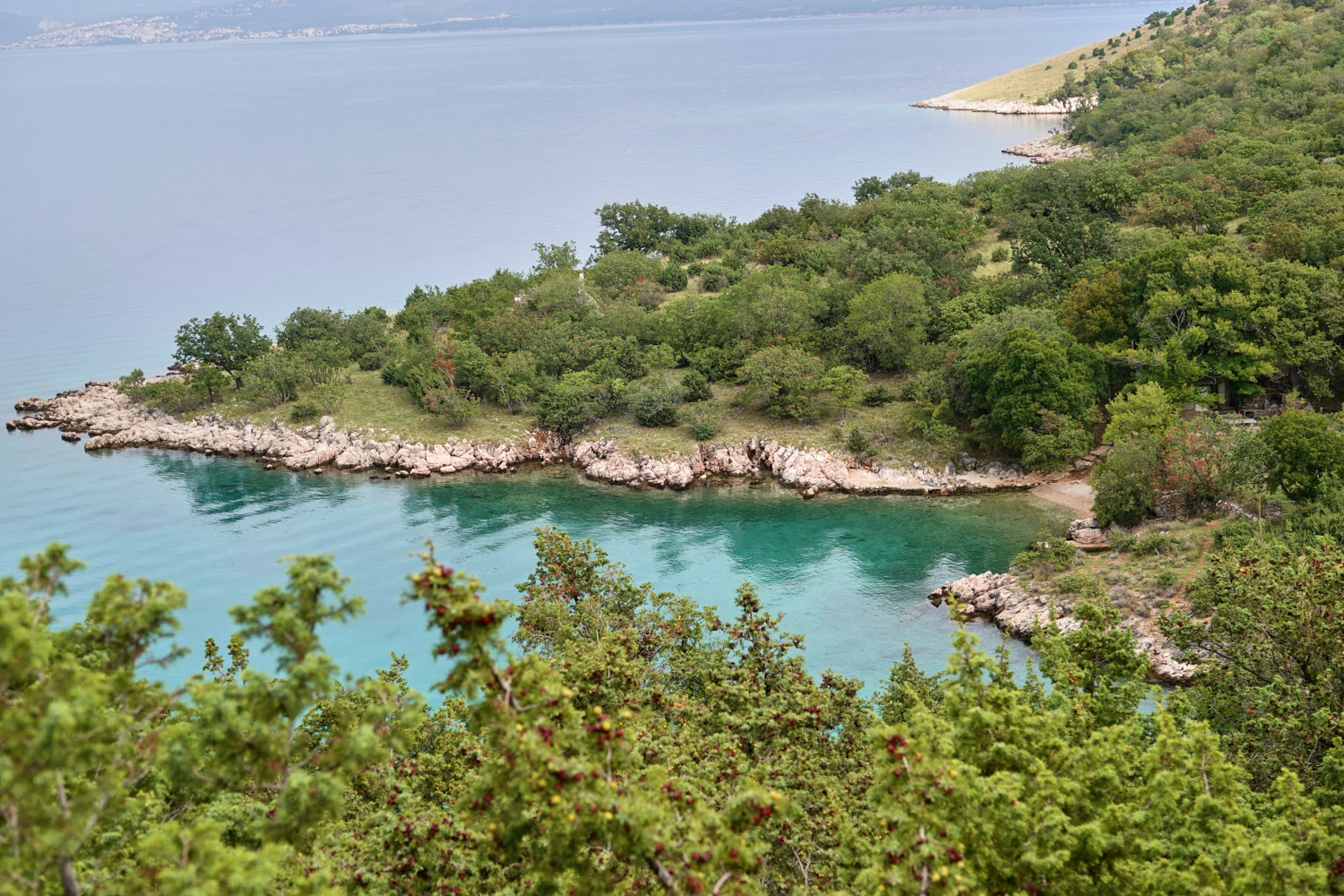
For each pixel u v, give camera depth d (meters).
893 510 93.25
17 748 16.28
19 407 135.25
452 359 119.06
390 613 79.00
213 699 19.61
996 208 161.62
